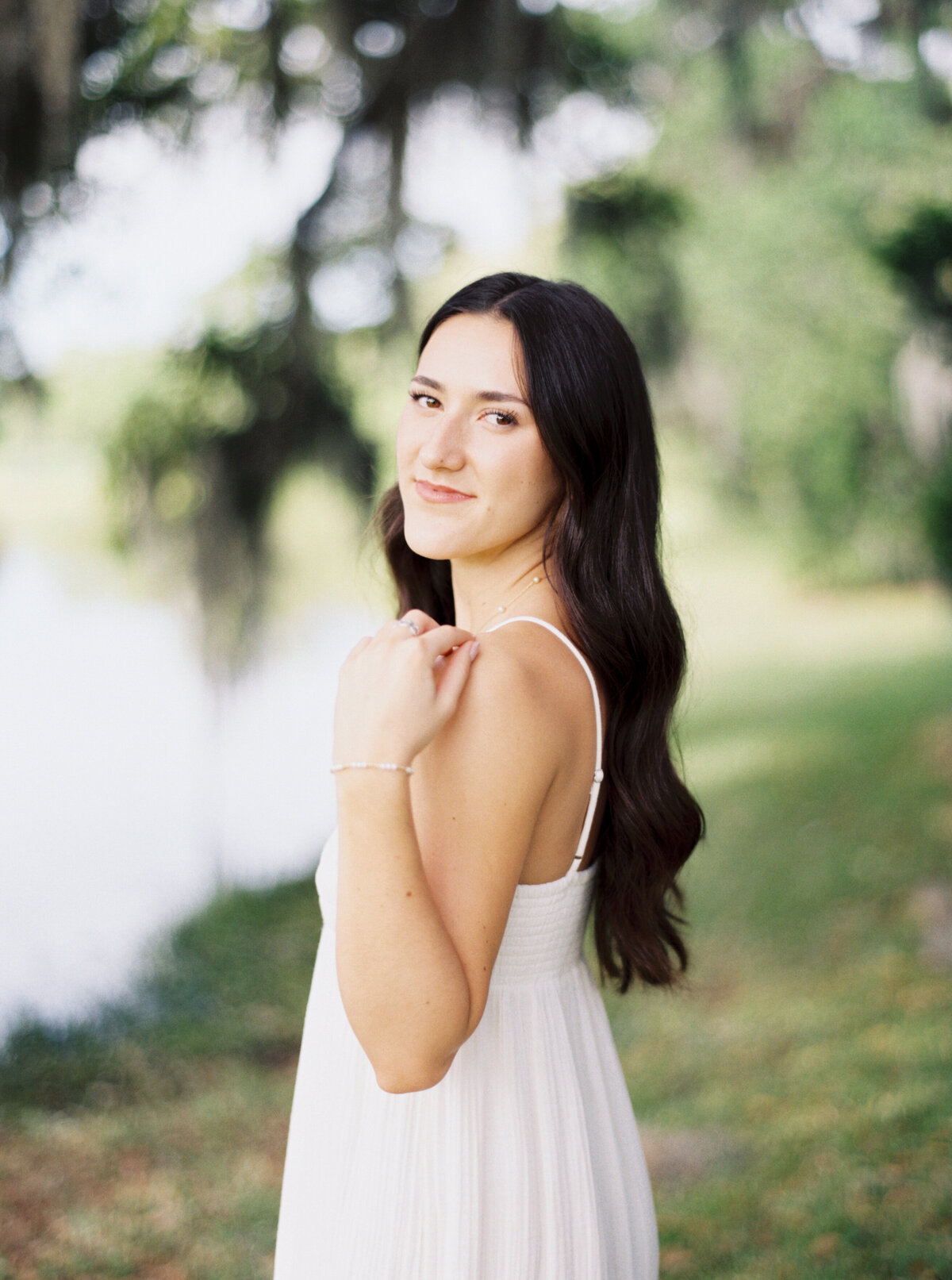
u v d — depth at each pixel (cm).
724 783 817
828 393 1371
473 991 113
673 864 159
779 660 1362
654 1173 322
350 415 637
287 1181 147
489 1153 132
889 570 1588
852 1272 252
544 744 120
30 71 452
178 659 1200
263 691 806
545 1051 137
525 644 126
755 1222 282
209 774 731
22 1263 288
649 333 912
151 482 643
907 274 1109
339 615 1134
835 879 571
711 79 745
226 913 600
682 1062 401
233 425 628
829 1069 366
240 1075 423
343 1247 135
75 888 642
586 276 809
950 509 1333
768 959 489
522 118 583
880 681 1141
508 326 134
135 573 711
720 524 1641
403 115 575
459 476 134
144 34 500
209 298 611
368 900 109
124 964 534
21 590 1425
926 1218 266
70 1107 388
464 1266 129
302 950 562
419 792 118
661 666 145
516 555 143
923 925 487
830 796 725
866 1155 303
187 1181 336
